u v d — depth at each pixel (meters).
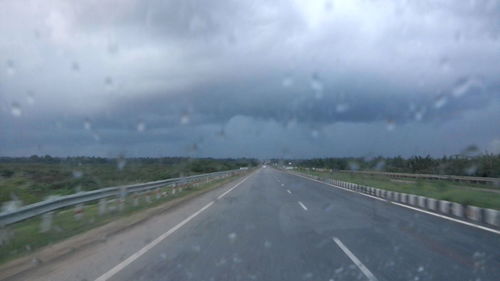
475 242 10.58
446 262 8.55
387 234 11.90
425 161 49.72
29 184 23.52
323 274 7.76
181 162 46.12
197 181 36.56
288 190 31.36
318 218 15.54
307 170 84.25
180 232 12.62
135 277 7.77
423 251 9.58
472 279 7.37
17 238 11.80
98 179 30.11
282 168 114.88
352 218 15.45
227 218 15.71
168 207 19.98
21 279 7.92
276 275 7.74
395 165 52.56
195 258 9.18
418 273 7.76
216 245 10.59
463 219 14.85
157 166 44.66
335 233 12.16
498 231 12.19
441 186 29.36
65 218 16.09
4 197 16.89
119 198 18.92
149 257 9.34
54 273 8.23
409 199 21.41
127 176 34.44
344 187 35.19
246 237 11.66
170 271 8.13
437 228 12.88
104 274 8.02
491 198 19.19
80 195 15.32
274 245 10.50
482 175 38.12
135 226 14.05
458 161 40.53
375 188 27.84
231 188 33.94
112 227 13.88
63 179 28.86
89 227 13.91
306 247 10.20
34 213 12.18
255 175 66.50
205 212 17.67
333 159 71.50
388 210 18.05
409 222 14.26
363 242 10.74
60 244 11.17
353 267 8.23
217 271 8.08
